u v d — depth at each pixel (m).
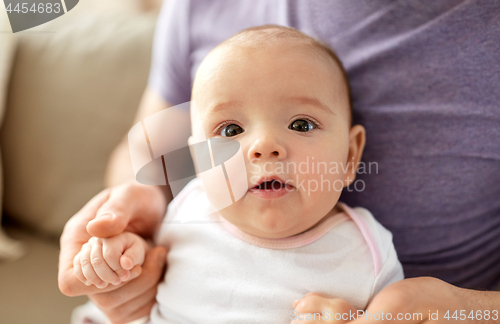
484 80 0.58
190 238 0.62
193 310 0.56
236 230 0.59
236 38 0.58
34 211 1.01
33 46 1.03
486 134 0.59
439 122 0.60
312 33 0.69
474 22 0.58
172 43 0.84
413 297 0.45
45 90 1.01
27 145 1.01
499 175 0.61
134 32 1.02
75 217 0.60
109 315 0.59
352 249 0.55
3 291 0.85
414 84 0.61
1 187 1.01
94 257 0.51
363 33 0.65
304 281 0.54
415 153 0.62
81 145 0.98
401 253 0.66
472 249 0.66
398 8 0.62
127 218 0.58
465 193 0.62
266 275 0.55
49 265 0.94
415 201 0.63
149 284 0.58
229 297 0.55
